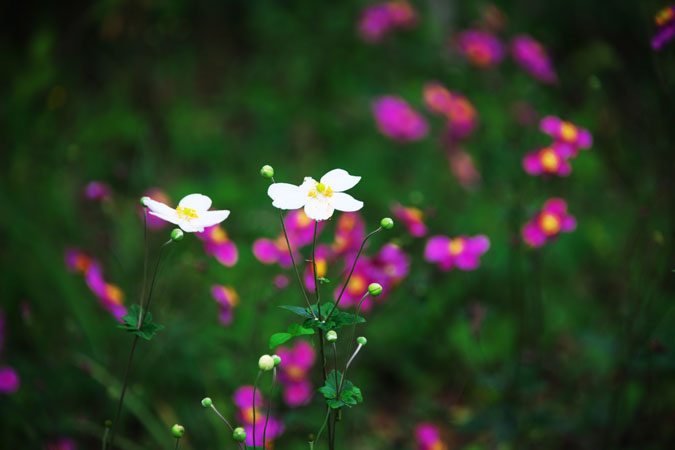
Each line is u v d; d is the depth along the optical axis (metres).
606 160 1.70
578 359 1.55
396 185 2.14
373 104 2.11
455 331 1.54
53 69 2.16
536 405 1.44
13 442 1.34
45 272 1.52
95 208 1.77
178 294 1.53
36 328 1.42
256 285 1.50
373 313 1.43
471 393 1.53
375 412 1.50
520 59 1.71
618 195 1.88
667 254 1.39
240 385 1.39
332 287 1.39
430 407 1.45
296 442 1.39
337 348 1.40
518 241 1.44
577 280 1.77
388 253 1.37
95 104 2.44
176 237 1.14
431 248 1.42
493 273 1.65
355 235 1.39
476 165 1.74
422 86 2.36
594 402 1.43
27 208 1.70
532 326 1.52
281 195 1.14
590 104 1.81
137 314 1.16
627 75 1.94
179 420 1.40
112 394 1.37
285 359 1.37
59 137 2.12
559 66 2.18
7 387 1.32
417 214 1.41
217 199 1.98
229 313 1.36
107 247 1.62
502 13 2.25
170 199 1.97
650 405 1.39
